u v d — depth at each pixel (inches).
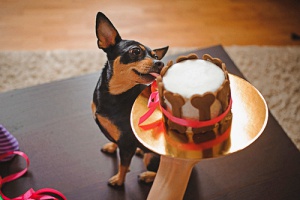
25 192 44.6
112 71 39.1
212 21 84.4
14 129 49.0
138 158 46.6
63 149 47.3
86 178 45.2
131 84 39.5
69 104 51.0
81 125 49.2
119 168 43.9
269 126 48.1
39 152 47.2
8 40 80.1
